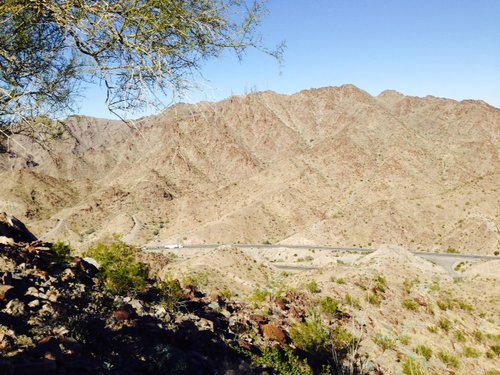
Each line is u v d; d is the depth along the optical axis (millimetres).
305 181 155500
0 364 3750
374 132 182500
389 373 10969
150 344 5977
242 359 7344
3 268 6648
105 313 6574
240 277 40406
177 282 9484
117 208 176125
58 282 7090
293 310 12453
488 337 17766
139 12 3451
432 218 110625
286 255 91125
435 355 14125
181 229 149375
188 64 3871
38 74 4402
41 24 4168
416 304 18938
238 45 3812
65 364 4328
